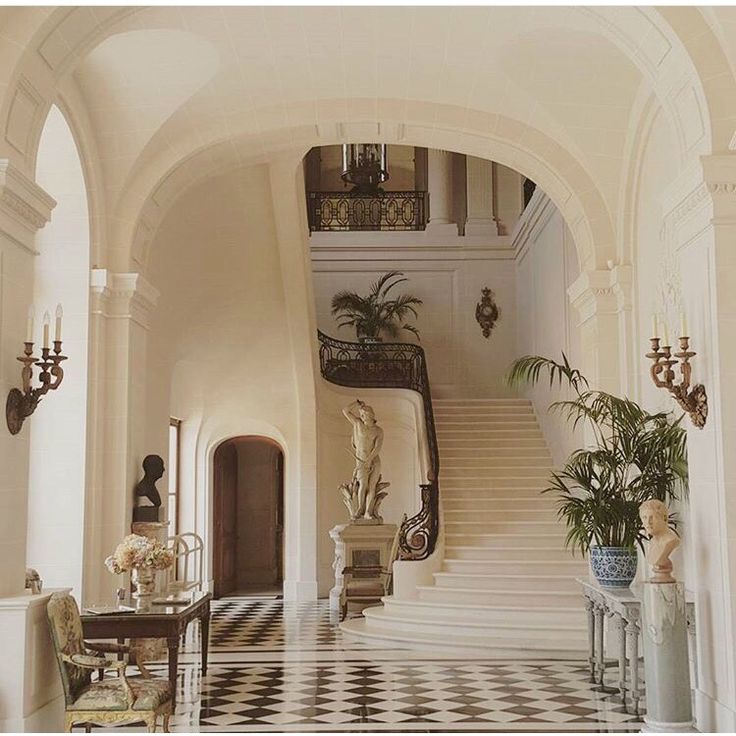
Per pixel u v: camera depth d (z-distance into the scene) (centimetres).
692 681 750
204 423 1705
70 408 990
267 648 1093
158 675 932
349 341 2045
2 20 643
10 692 616
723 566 657
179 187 1099
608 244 1037
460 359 2031
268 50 898
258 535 2016
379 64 928
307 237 1550
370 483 1465
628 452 862
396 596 1231
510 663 989
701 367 702
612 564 842
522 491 1476
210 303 1565
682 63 691
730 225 673
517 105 980
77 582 970
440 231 2062
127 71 928
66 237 1002
